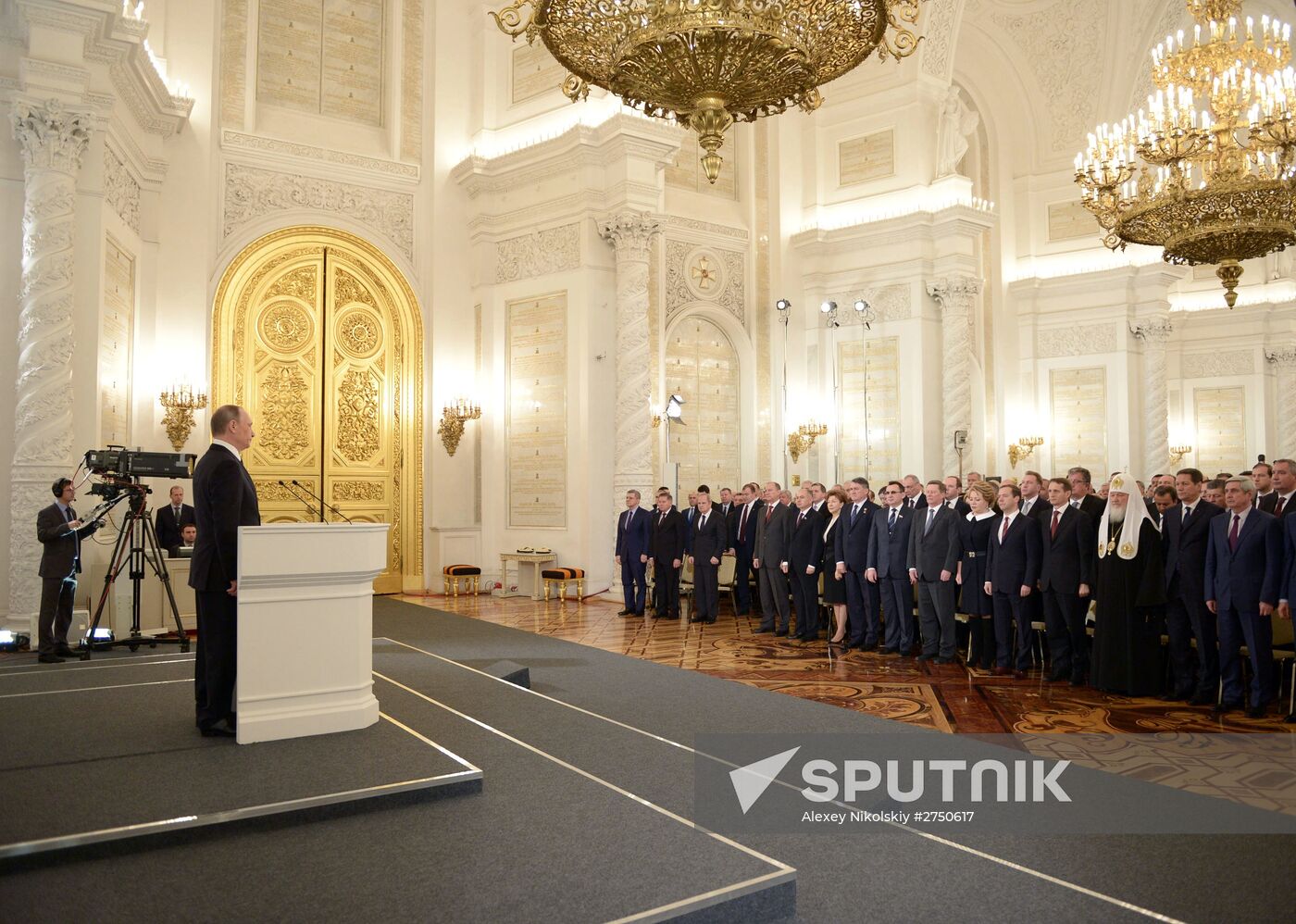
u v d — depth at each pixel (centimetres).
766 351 1437
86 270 827
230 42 1147
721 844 312
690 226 1373
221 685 429
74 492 762
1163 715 540
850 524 790
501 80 1278
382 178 1241
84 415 826
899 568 744
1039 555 650
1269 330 1992
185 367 1062
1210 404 2042
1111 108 1673
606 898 271
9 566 809
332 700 442
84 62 820
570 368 1172
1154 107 689
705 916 267
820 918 281
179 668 608
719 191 1430
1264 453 1973
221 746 409
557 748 455
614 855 304
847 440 1410
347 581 449
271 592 428
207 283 1095
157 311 1048
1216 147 668
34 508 780
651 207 1152
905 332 1360
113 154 906
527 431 1216
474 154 1234
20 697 510
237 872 289
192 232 1074
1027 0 1659
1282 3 1534
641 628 909
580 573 1122
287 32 1207
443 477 1249
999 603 680
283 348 1167
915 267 1354
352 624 450
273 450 1159
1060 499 645
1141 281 1667
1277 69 674
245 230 1137
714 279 1393
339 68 1245
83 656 703
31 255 786
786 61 473
